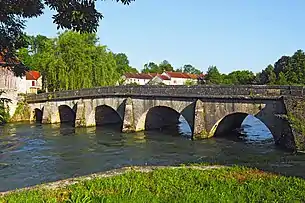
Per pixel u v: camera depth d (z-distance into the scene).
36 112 50.84
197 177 12.55
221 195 10.21
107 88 39.19
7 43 7.77
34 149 27.44
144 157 23.56
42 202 9.98
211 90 29.22
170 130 37.38
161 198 10.06
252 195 10.25
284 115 23.48
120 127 41.25
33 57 63.41
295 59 73.56
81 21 6.75
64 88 49.84
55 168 20.98
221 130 31.64
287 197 10.05
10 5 6.84
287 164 17.12
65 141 31.27
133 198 9.98
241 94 27.17
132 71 128.50
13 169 20.83
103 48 52.12
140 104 35.69
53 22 6.82
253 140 28.91
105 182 11.77
